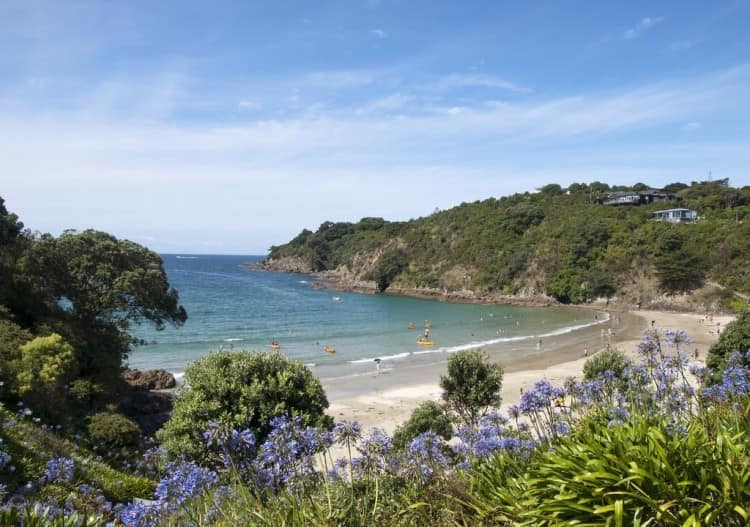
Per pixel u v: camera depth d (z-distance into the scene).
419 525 4.50
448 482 4.94
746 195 107.75
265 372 14.61
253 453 5.17
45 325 22.45
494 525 4.33
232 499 4.72
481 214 130.50
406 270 125.56
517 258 107.94
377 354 47.88
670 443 3.79
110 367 24.38
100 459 12.77
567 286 97.50
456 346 52.62
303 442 4.80
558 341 55.84
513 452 5.19
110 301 28.77
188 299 92.12
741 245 83.50
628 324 70.38
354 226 184.50
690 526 3.16
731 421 4.83
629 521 3.46
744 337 18.91
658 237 93.81
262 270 193.50
